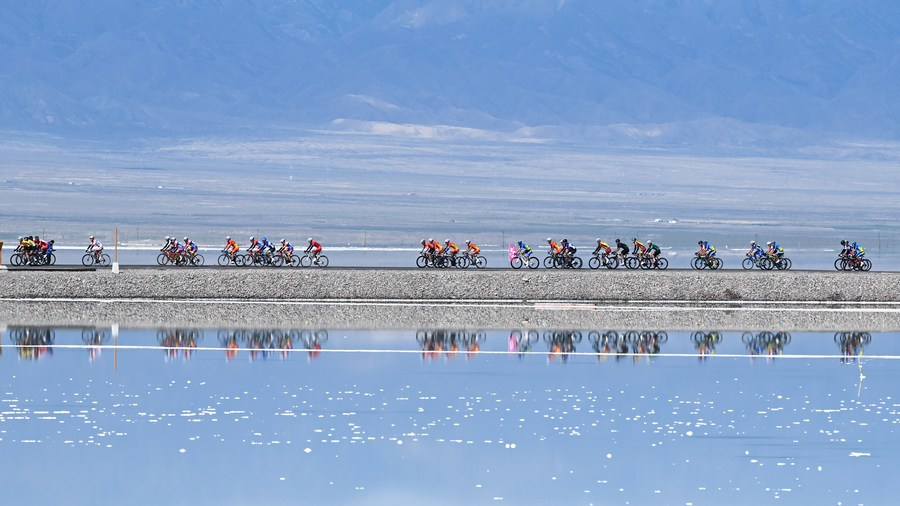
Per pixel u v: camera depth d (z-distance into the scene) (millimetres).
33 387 67938
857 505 50750
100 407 64000
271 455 56500
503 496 51719
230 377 71312
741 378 72562
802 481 53500
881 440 59406
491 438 59406
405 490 52281
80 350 78562
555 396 67500
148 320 90500
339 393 67812
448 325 89938
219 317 92312
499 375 72625
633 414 63844
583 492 52156
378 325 89562
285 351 79188
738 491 52281
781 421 62688
